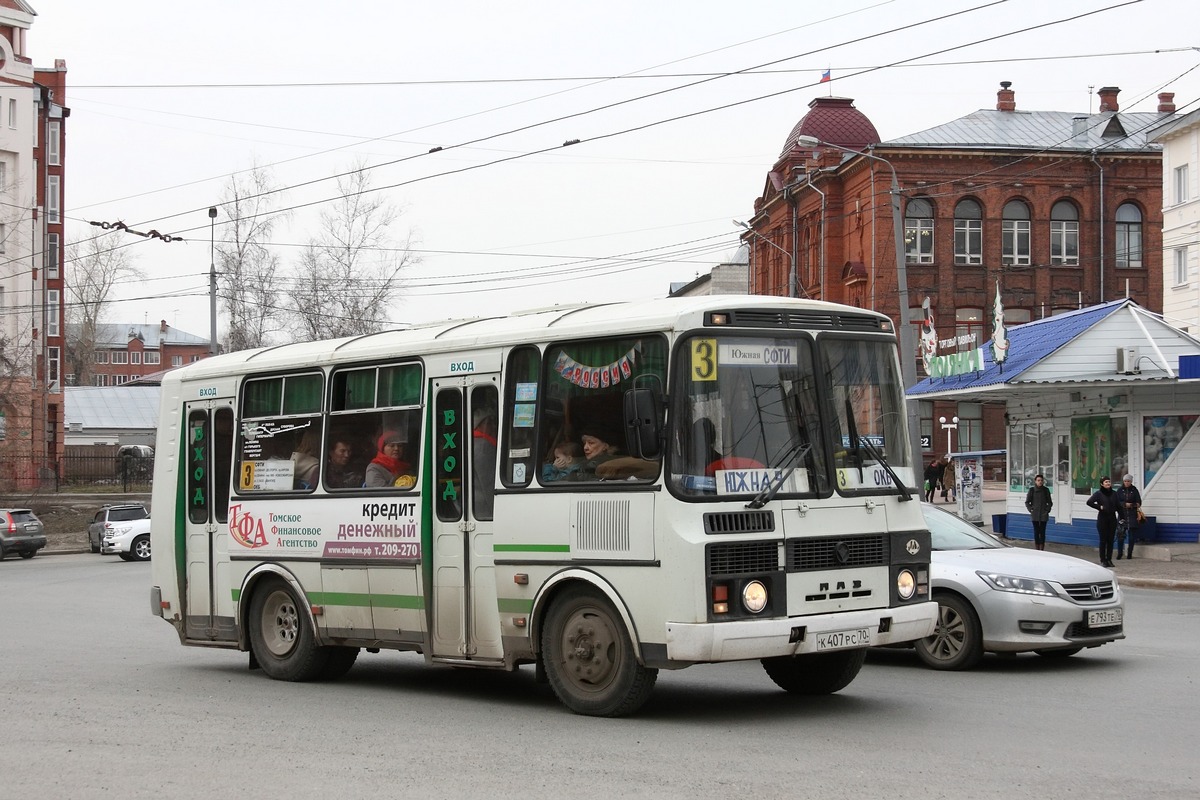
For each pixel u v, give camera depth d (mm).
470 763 8234
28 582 29688
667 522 9125
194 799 7367
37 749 8938
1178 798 7133
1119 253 59969
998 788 7367
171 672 13391
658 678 12367
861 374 10164
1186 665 12820
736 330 9539
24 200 65312
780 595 9312
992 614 12336
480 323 11211
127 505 43344
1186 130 44000
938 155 58344
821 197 63062
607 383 9758
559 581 9891
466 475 10742
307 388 12445
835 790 7328
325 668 12453
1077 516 31422
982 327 58969
